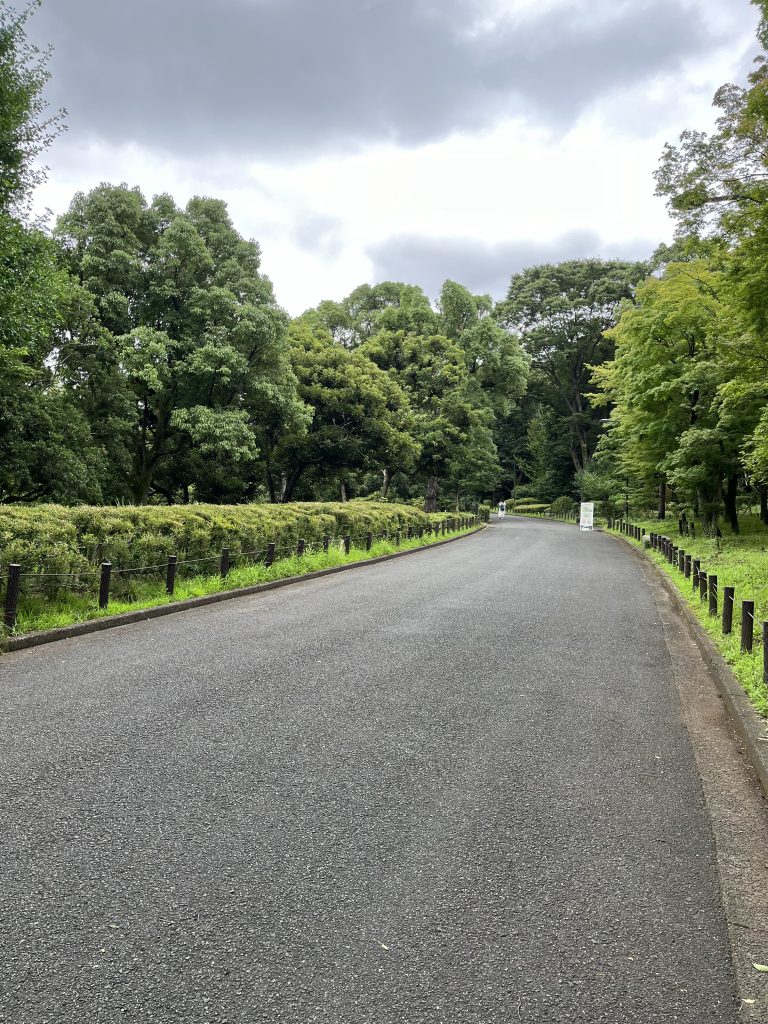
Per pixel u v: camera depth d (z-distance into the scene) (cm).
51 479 1978
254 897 286
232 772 416
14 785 388
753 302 1173
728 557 1759
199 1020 220
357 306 5462
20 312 1549
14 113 1542
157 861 312
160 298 2678
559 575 1603
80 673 639
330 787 400
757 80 1002
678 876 315
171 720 507
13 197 1631
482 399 4897
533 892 297
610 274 5866
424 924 271
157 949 252
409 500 5734
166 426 2984
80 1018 219
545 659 744
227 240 2969
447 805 381
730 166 1086
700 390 2169
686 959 256
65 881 294
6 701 546
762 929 277
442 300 5200
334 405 3603
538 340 5978
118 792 383
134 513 1123
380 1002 229
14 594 771
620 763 455
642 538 2792
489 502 8606
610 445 4228
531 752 468
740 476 2608
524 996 234
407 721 522
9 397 1889
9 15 1514
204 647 761
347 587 1320
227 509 1472
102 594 923
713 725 546
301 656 723
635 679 677
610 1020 225
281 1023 219
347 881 300
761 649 745
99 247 2538
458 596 1200
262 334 2791
